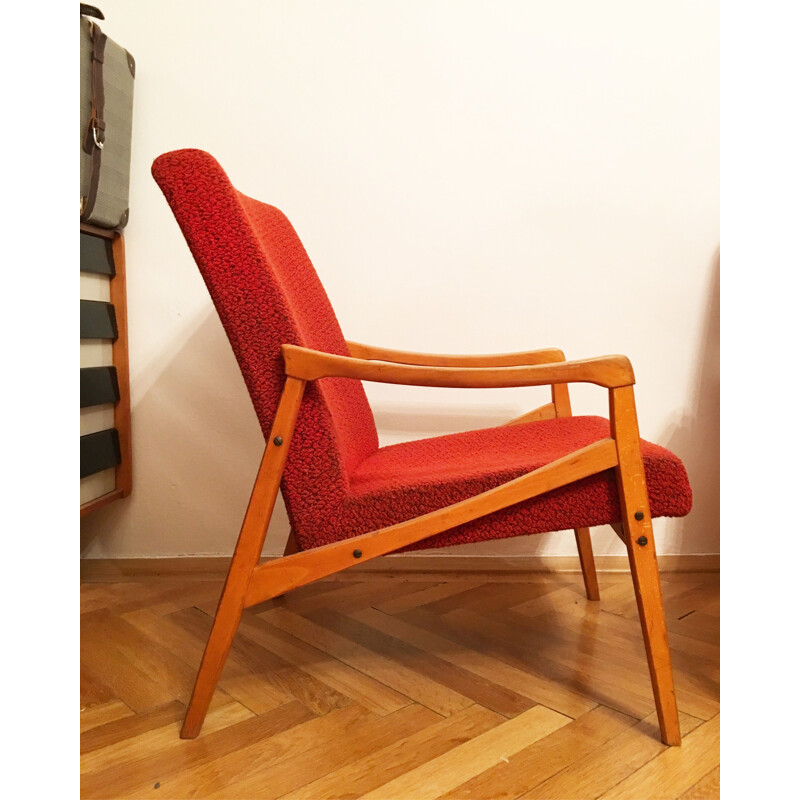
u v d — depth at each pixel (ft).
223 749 3.51
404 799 3.12
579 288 5.91
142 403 6.00
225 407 5.99
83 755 3.47
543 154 5.84
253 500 3.57
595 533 6.07
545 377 3.46
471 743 3.52
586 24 5.77
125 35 5.81
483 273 5.90
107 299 5.76
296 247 4.83
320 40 5.79
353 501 3.59
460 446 4.58
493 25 5.77
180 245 5.89
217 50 5.81
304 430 3.58
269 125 5.84
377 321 5.94
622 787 3.17
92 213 5.21
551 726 3.66
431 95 5.82
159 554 6.11
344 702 3.94
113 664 4.43
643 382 5.97
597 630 4.87
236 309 3.53
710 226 5.87
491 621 5.05
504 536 3.57
